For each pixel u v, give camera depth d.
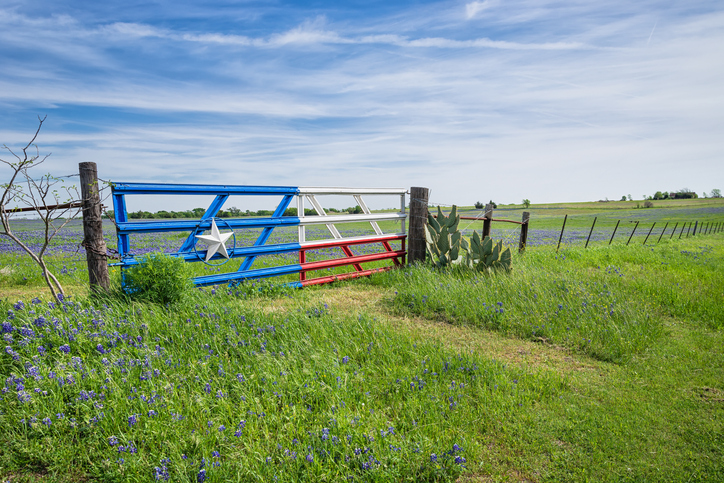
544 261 11.35
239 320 5.05
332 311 6.23
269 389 3.51
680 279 8.19
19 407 3.05
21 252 12.55
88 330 4.34
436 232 8.95
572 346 5.08
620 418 3.38
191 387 3.51
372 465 2.51
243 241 17.39
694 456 2.90
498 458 2.85
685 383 4.08
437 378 3.93
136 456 2.64
